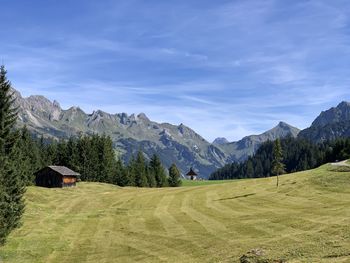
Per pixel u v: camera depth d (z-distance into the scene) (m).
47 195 97.62
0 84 44.88
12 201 47.12
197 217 62.88
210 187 109.25
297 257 28.72
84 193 108.75
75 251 46.25
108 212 75.94
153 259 39.50
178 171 188.75
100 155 162.38
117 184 161.88
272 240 38.38
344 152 188.62
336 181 81.69
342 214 47.19
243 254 33.50
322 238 34.59
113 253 44.25
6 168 45.72
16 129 46.91
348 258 25.50
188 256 38.47
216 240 43.69
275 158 95.81
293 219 48.34
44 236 54.31
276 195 78.75
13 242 49.94
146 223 61.97
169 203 85.12
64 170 121.44
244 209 66.50
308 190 78.19
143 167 170.75
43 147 161.88
